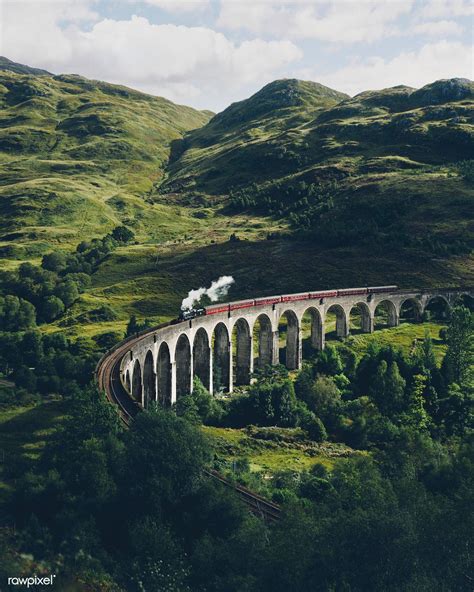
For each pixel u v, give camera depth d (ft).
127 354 290.56
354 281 554.46
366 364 374.84
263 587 158.61
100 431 216.33
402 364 367.25
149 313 541.34
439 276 548.72
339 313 479.82
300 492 222.89
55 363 345.31
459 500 188.55
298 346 434.30
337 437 313.73
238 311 390.42
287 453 282.36
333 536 168.86
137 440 205.16
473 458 229.86
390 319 508.53
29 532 170.60
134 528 174.81
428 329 484.33
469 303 521.65
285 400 325.83
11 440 240.53
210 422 317.83
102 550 170.71
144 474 195.42
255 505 199.21
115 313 535.60
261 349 428.15
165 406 327.47
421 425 309.83
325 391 342.64
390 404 334.03
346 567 163.02
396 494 189.98
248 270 610.65
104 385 270.05
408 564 164.25
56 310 548.31
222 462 245.24
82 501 183.01
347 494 197.06
